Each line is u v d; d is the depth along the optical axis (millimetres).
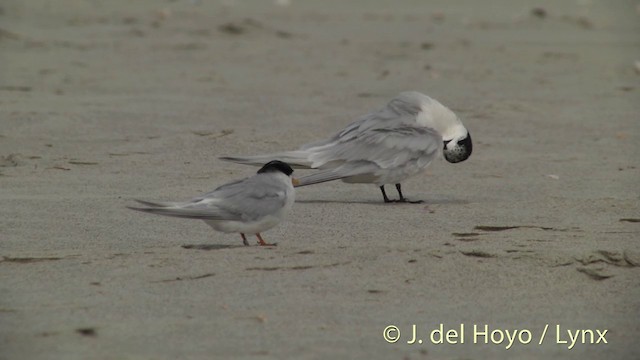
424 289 8992
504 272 9469
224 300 8578
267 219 10016
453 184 14227
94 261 9625
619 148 16672
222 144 15992
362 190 13922
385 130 13219
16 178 13602
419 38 29938
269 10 35844
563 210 12438
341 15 35406
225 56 25609
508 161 15664
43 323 8016
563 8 39250
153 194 12844
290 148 15836
